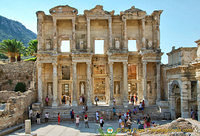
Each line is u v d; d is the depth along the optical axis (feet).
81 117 116.26
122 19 136.36
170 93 117.80
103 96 170.91
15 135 82.43
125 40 135.33
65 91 158.30
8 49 205.77
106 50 139.33
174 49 108.17
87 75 131.23
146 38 141.28
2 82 157.79
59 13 132.67
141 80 139.03
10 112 95.40
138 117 115.44
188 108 99.45
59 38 139.33
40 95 130.11
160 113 118.93
